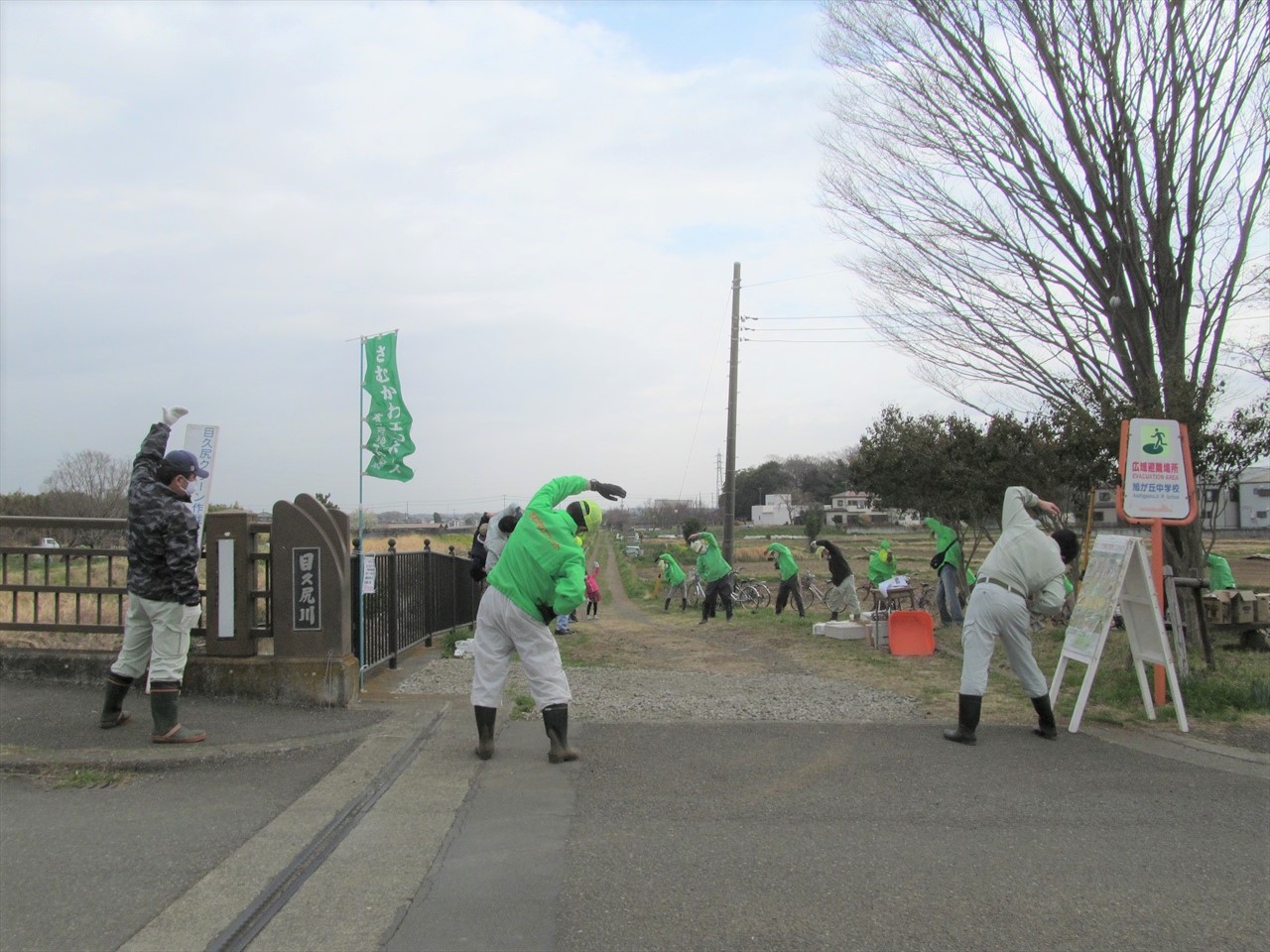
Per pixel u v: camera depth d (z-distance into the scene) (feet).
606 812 15.79
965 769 18.76
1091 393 33.88
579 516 19.03
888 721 23.17
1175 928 11.72
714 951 10.95
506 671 19.31
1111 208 32.07
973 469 38.58
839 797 16.76
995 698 26.22
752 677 29.76
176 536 18.75
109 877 12.74
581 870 13.26
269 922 11.51
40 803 15.85
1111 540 23.40
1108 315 32.76
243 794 16.40
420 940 11.09
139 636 19.81
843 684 28.53
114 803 15.89
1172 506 25.21
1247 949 11.20
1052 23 31.71
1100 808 16.34
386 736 20.12
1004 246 35.35
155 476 19.31
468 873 13.11
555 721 18.75
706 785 17.37
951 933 11.50
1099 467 32.12
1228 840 14.85
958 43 34.35
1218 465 28.58
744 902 12.27
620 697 25.88
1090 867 13.66
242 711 22.02
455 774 17.87
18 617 26.02
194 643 24.06
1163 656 22.88
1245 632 37.45
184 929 11.20
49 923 11.33
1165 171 30.81
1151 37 30.35
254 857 13.44
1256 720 23.26
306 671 22.88
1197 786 17.69
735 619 55.67
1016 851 14.25
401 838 14.40
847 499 280.72
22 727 20.01
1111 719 23.44
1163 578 26.03
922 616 36.11
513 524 30.25
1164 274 31.22
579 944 11.06
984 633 21.12
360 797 16.24
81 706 21.75
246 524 23.47
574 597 17.98
